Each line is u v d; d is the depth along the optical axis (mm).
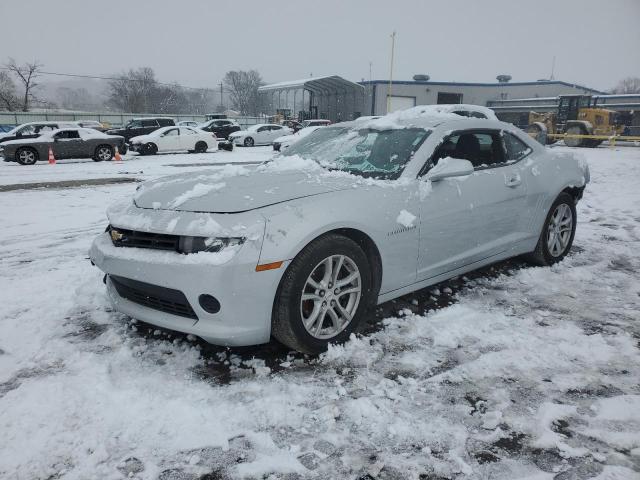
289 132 28891
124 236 2795
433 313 3346
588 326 3203
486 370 2641
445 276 3496
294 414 2256
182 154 21516
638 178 11109
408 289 3258
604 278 4156
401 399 2373
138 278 2619
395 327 3143
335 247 2703
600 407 2322
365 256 2885
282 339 2688
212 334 2484
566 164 4480
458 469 1933
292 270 2570
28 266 4543
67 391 2412
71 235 5902
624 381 2547
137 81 82375
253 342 2578
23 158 16656
